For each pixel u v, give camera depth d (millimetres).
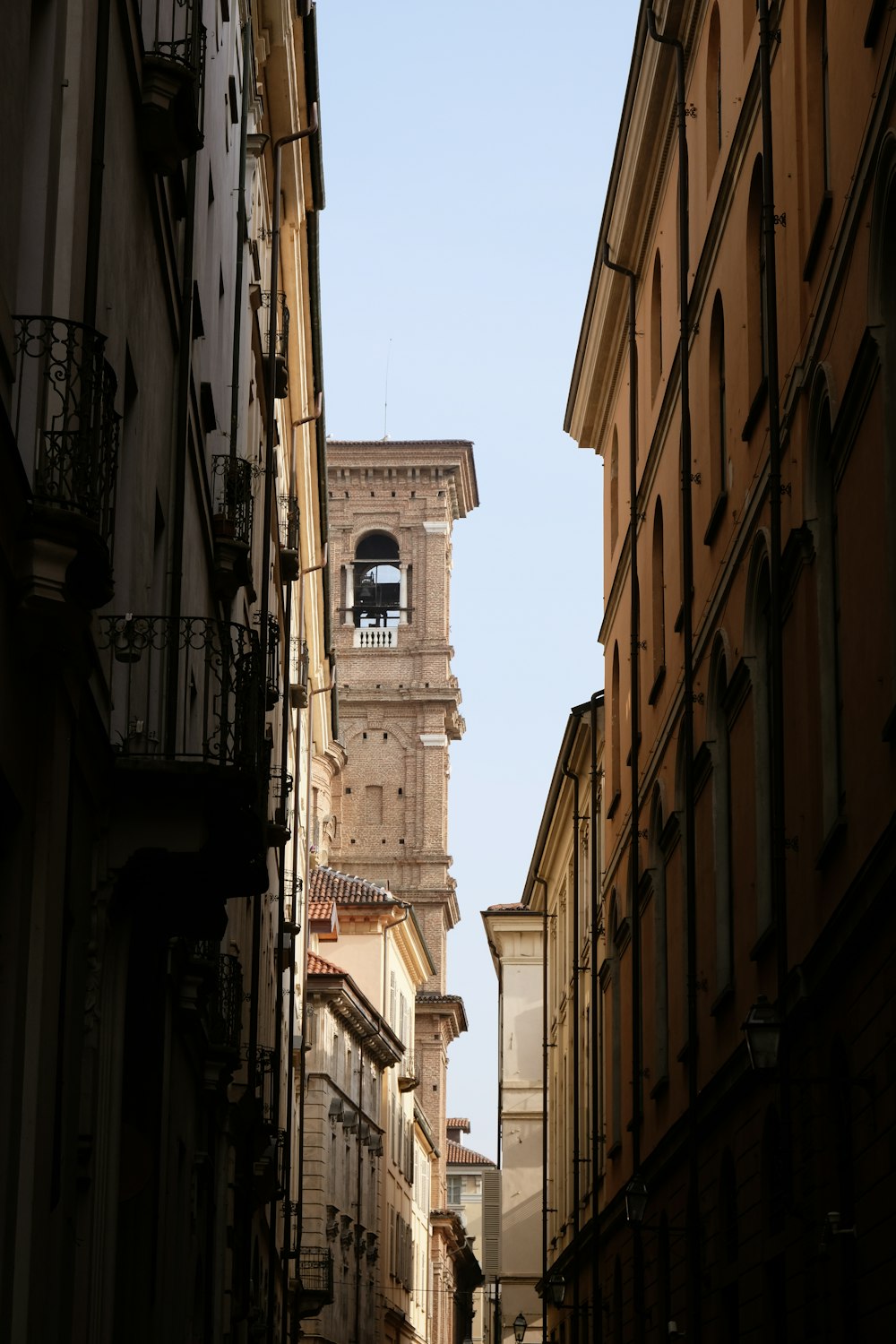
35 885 15156
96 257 17141
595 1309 48094
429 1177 129375
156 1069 23000
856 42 24344
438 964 151250
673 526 41188
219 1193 34562
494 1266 100125
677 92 37281
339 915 97875
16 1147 14688
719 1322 32844
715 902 34125
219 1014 30656
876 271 22594
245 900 40438
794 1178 26203
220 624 20922
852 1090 23625
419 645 155250
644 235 46125
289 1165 50312
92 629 17906
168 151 21141
